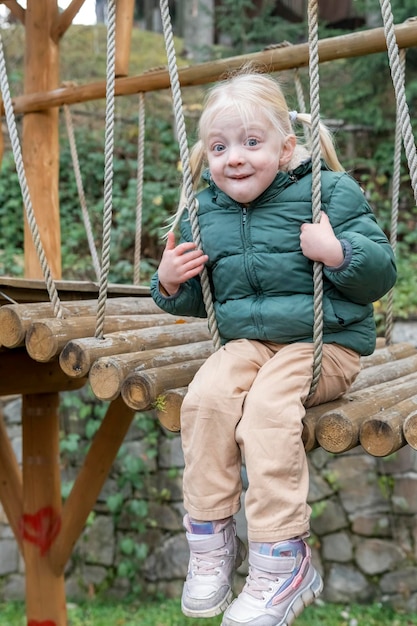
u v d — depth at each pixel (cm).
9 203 724
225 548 183
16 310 222
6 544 600
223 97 190
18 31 888
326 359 192
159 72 356
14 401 612
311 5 181
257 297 196
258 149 187
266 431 176
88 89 380
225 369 189
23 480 420
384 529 541
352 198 190
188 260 194
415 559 533
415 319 597
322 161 201
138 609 564
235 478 183
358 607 534
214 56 770
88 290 281
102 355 214
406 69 672
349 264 178
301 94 323
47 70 407
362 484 548
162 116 783
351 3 880
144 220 718
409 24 286
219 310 201
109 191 215
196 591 178
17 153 229
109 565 593
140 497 596
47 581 414
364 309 194
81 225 728
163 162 759
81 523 403
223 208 200
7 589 596
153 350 226
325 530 553
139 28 1130
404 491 540
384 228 685
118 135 771
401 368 273
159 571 588
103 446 391
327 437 180
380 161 701
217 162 190
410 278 629
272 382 183
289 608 170
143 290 325
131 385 201
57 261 415
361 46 299
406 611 527
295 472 174
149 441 593
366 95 697
